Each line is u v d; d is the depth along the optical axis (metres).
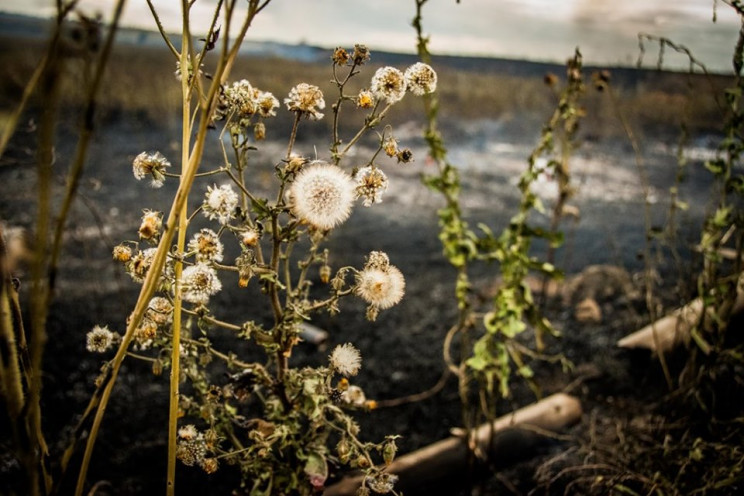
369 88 1.16
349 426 1.16
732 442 1.90
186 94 0.90
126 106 9.84
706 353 2.11
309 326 3.37
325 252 1.19
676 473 1.87
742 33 1.78
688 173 8.10
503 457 2.26
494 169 8.38
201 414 1.16
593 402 2.67
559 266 4.53
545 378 2.92
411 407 2.69
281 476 1.20
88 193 5.76
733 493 1.67
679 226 5.52
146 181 6.44
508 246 2.12
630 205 6.54
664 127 10.56
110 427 2.42
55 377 2.75
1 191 5.56
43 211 0.60
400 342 3.32
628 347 2.91
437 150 2.11
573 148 2.90
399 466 2.10
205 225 5.04
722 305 2.27
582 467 1.85
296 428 1.19
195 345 1.11
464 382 2.22
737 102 1.90
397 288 1.01
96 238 4.67
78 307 3.47
